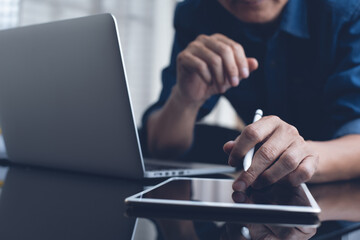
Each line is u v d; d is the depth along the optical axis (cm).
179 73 107
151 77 395
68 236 30
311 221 35
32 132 71
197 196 42
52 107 65
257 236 30
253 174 47
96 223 34
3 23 296
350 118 81
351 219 36
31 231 32
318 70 105
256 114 59
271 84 113
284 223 34
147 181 60
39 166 74
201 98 111
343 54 95
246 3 98
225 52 91
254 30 112
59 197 47
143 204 39
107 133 60
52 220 35
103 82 57
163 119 118
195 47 97
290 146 50
